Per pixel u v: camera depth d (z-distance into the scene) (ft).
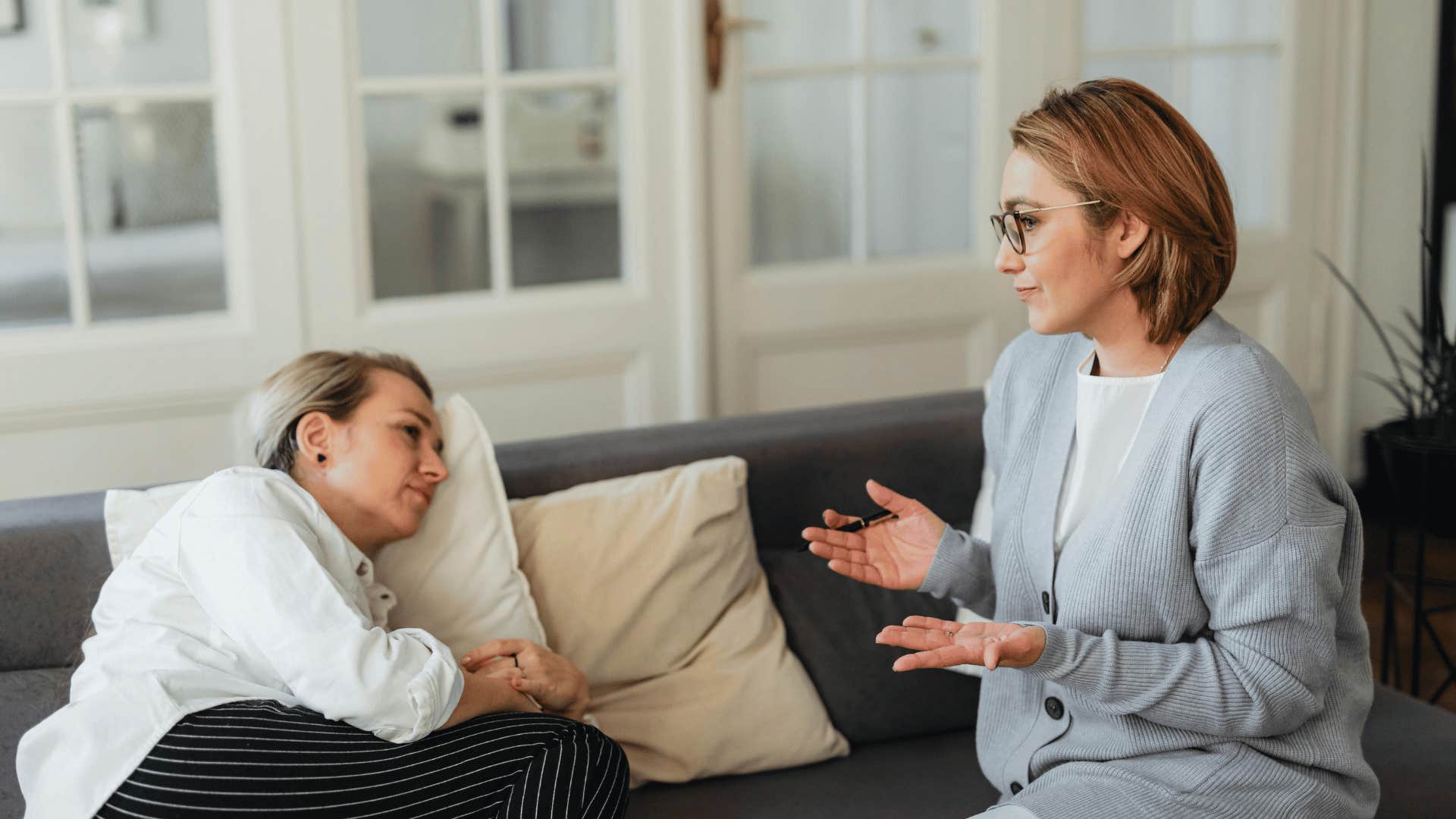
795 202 10.02
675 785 5.72
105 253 8.20
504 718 4.86
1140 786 4.44
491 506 5.73
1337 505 4.44
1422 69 11.83
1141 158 4.31
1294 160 11.35
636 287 9.50
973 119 10.42
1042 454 4.91
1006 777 5.01
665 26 9.22
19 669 5.42
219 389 8.42
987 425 5.37
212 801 4.37
